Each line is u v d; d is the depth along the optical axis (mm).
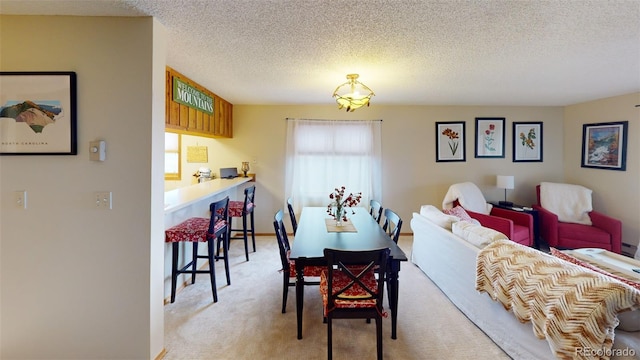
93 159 1745
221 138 4594
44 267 1754
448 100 4344
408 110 4730
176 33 2020
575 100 4320
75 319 1770
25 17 1723
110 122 1756
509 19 1824
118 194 1766
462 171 4793
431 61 2594
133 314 1773
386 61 2592
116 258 1769
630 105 3826
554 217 3830
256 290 2789
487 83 3340
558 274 1499
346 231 2508
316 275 2322
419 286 2902
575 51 2352
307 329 2158
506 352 1872
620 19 1818
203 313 2365
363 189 4684
